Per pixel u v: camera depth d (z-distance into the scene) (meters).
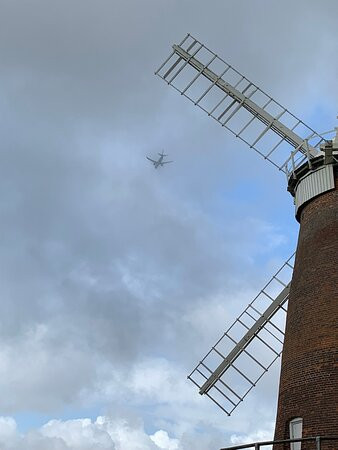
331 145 25.95
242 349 31.56
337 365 22.88
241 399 31.36
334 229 25.30
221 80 32.22
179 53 33.12
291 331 25.06
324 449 21.95
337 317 23.69
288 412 23.59
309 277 25.14
